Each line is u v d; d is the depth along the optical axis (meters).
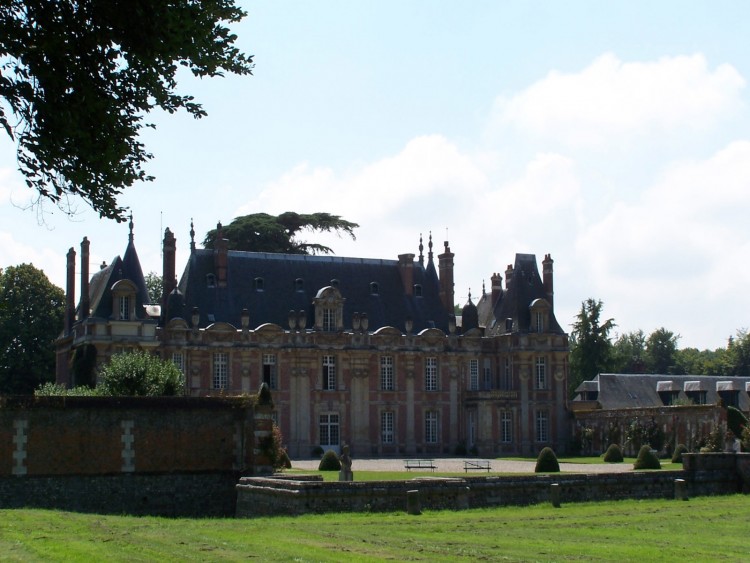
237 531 29.70
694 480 46.69
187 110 18.98
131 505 46.12
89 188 18.36
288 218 102.81
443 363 89.00
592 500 43.03
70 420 45.53
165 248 82.75
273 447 47.88
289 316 84.19
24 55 16.95
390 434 86.62
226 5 18.84
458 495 38.91
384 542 27.16
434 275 93.00
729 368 138.38
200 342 80.56
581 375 124.06
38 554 23.27
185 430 47.53
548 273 93.06
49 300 92.62
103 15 17.62
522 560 23.77
